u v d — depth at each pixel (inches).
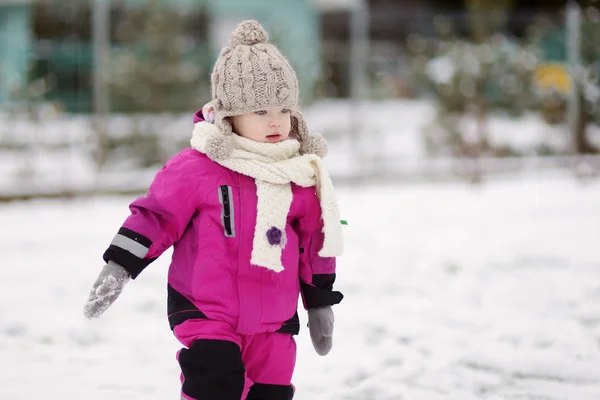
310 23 949.2
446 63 684.1
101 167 532.4
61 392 184.1
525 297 281.3
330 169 619.5
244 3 886.4
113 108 600.7
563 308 265.0
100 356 216.1
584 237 403.2
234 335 140.6
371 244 388.2
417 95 704.4
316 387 191.9
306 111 636.7
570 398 182.4
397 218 469.7
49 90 541.0
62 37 641.0
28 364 207.8
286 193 146.4
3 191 500.4
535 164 645.9
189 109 615.8
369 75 699.4
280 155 148.3
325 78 639.1
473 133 669.9
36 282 307.7
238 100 146.8
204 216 143.4
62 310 266.1
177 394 184.9
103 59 529.7
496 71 677.3
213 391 134.7
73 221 449.7
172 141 597.3
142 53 631.2
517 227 437.4
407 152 665.6
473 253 363.6
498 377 198.1
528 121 686.5
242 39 152.7
